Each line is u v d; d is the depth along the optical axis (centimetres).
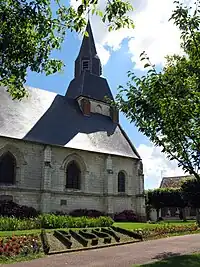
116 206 3356
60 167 3050
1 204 2598
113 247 1545
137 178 3622
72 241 1576
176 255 1241
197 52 870
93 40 4531
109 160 3400
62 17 859
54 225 2002
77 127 3509
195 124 877
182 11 874
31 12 782
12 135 2809
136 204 3531
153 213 5428
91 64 4322
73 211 3014
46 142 2998
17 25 787
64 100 3794
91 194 3206
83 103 3841
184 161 916
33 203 2806
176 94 844
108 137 3697
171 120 855
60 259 1230
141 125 938
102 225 2234
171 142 924
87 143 3356
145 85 891
